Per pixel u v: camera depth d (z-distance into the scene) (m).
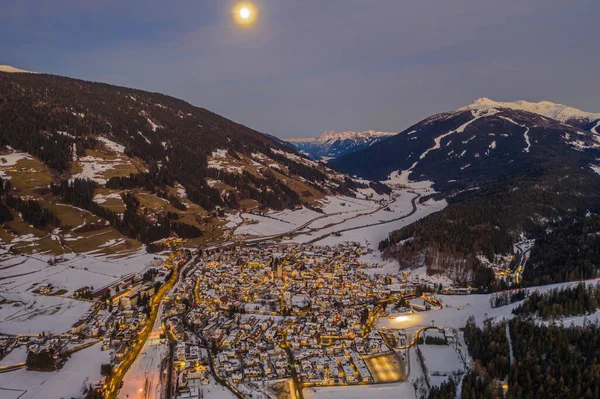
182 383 157.50
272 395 153.25
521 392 139.75
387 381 161.38
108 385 158.00
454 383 150.88
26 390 154.62
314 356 179.00
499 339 167.25
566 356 147.25
